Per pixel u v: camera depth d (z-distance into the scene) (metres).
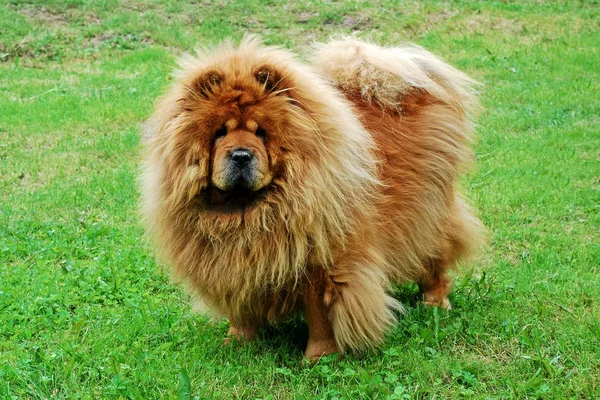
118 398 3.95
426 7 15.41
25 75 12.02
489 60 12.83
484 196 7.47
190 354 4.50
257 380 4.25
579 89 11.37
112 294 5.43
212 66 4.11
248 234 4.12
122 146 8.95
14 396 3.99
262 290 4.29
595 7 15.40
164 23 14.53
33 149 8.91
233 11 15.30
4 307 5.16
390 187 4.64
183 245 4.33
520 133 9.70
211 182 4.09
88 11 14.85
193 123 4.04
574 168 8.27
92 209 7.19
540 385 4.11
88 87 11.54
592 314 4.99
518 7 15.39
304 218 4.08
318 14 15.12
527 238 6.55
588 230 6.73
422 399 4.09
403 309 4.86
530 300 5.25
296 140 4.04
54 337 4.73
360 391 4.05
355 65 4.90
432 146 4.87
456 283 5.63
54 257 6.08
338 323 4.34
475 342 4.71
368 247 4.38
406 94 4.96
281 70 4.12
